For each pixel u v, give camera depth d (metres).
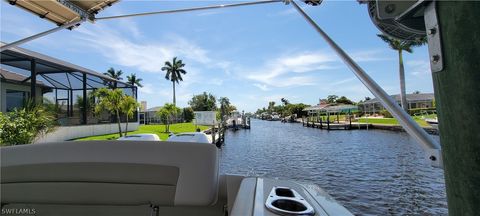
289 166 12.08
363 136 25.52
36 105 9.23
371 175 9.99
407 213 6.30
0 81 14.54
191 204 1.22
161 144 1.28
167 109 26.31
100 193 1.27
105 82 21.66
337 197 7.43
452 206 0.54
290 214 1.17
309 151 16.69
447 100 0.54
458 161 0.52
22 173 1.31
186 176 1.23
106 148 1.28
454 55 0.52
